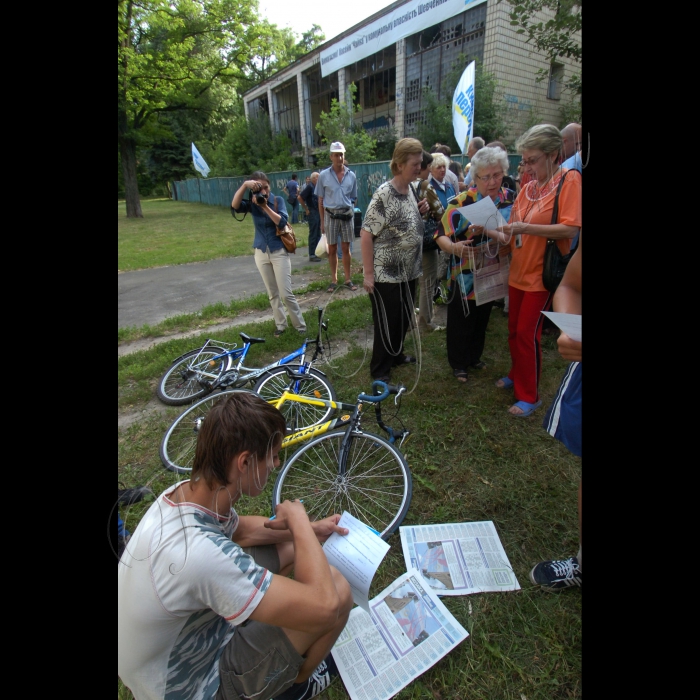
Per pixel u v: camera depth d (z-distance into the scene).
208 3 20.17
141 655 1.17
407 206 3.15
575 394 1.68
